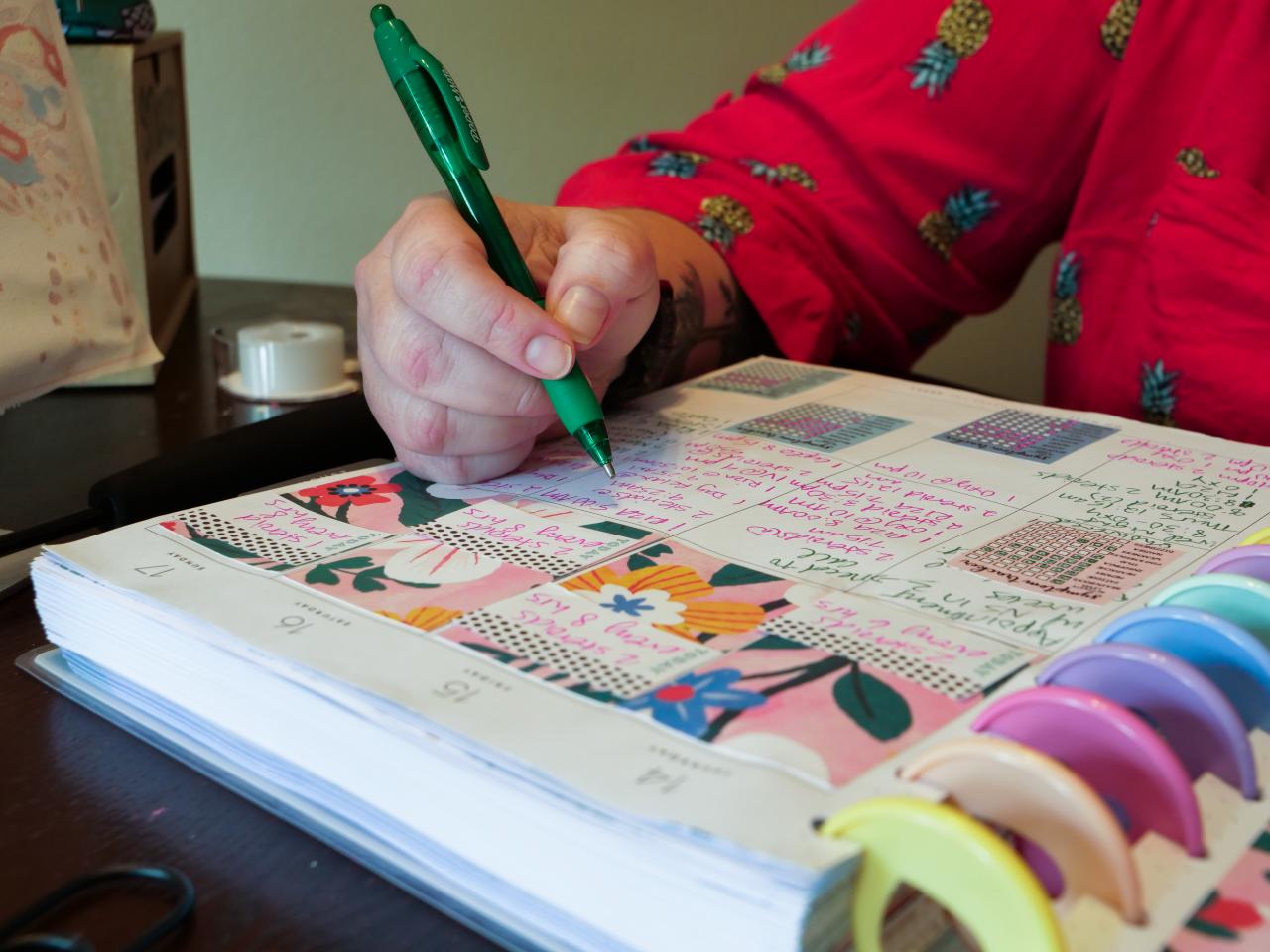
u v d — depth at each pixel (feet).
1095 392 2.36
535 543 1.22
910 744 0.81
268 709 0.94
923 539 1.24
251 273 4.25
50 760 1.00
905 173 2.42
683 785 0.75
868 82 2.43
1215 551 1.21
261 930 0.79
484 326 1.31
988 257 2.57
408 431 1.40
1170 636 0.93
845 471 1.47
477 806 0.81
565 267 1.44
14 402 1.52
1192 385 2.15
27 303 1.51
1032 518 1.31
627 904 0.74
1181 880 0.73
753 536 1.24
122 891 0.83
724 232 2.22
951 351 4.37
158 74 2.89
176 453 1.51
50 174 1.60
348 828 0.90
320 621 1.00
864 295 2.46
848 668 0.93
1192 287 2.15
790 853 0.68
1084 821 0.70
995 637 1.00
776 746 0.80
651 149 2.54
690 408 1.77
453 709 0.85
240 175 4.12
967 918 0.67
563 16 3.91
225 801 0.94
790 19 3.93
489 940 0.79
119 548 1.16
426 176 4.09
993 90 2.40
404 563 1.15
